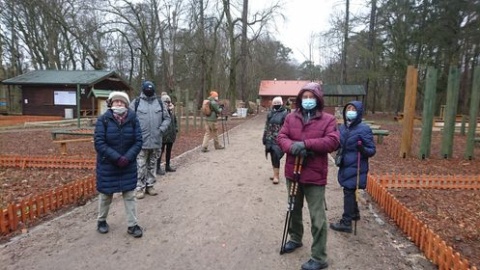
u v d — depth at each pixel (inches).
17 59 1537.9
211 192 250.4
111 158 164.7
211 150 451.5
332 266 145.6
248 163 361.7
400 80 1129.4
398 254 157.6
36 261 146.4
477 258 153.1
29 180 281.0
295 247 158.7
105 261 147.6
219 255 154.2
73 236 171.8
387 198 211.3
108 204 175.9
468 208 220.1
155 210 211.2
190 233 177.3
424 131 395.2
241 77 1422.2
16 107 1503.4
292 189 143.3
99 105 1103.6
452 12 933.8
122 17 1230.9
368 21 1197.1
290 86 2249.0
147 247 161.0
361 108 182.7
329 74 2285.9
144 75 1654.8
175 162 362.0
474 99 388.2
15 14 1285.7
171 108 306.5
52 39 1400.1
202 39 1273.4
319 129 137.6
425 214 209.0
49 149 448.5
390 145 513.7
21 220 185.9
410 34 1039.0
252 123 948.0
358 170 180.1
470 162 378.6
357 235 178.1
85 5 1154.0
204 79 1357.0
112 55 1641.2
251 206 219.6
